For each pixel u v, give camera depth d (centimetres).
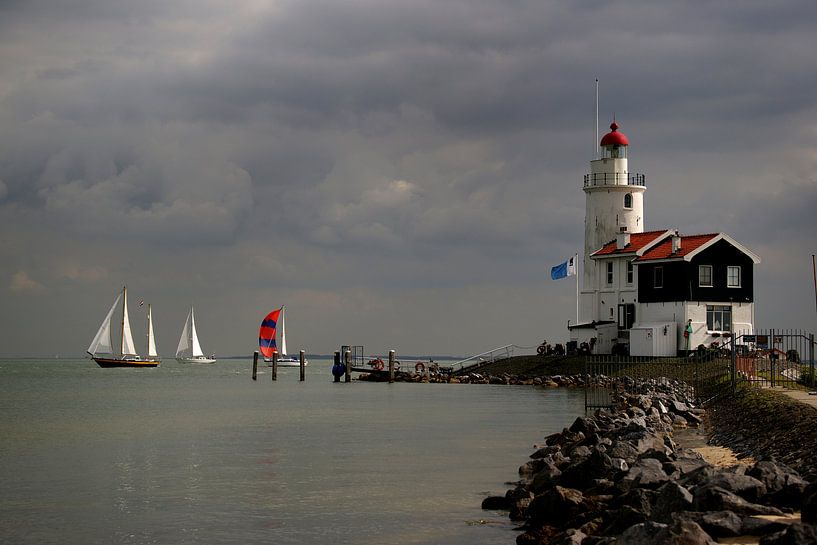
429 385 9831
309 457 4034
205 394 9162
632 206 9612
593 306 9375
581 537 2033
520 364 9869
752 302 8438
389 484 3303
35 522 2772
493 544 2348
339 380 11306
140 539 2564
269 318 15312
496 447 4269
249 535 2577
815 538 1573
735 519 1823
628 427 3638
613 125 9712
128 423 5825
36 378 14788
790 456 2842
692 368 7319
